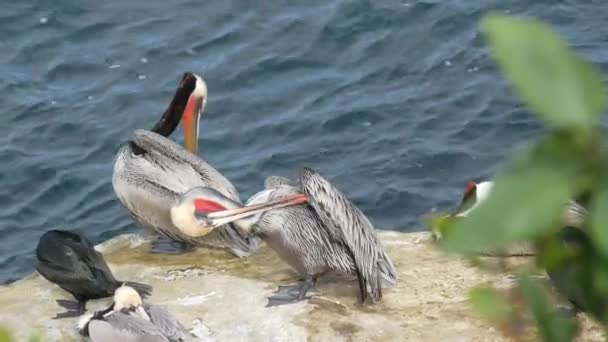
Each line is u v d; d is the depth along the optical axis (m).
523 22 2.08
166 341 10.21
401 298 11.84
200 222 12.01
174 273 12.72
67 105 21.36
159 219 13.23
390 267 11.75
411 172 18.56
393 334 11.06
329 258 11.59
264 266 12.83
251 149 19.69
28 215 18.62
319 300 11.70
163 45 22.88
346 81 21.31
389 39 22.23
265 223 11.77
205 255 13.27
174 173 13.27
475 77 20.83
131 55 22.69
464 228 2.08
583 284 2.21
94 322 10.55
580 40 21.27
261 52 22.41
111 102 21.38
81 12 24.09
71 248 11.66
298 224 11.66
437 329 11.11
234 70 21.92
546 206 2.04
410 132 19.58
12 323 11.57
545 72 2.06
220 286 12.22
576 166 2.06
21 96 21.70
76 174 19.44
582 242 2.21
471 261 3.37
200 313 11.59
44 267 11.67
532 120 19.45
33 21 23.83
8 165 19.77
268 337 11.10
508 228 2.04
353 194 18.14
